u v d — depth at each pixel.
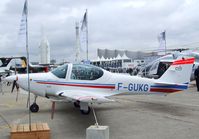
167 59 23.81
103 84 9.67
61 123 7.72
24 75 9.55
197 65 19.30
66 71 9.48
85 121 7.96
